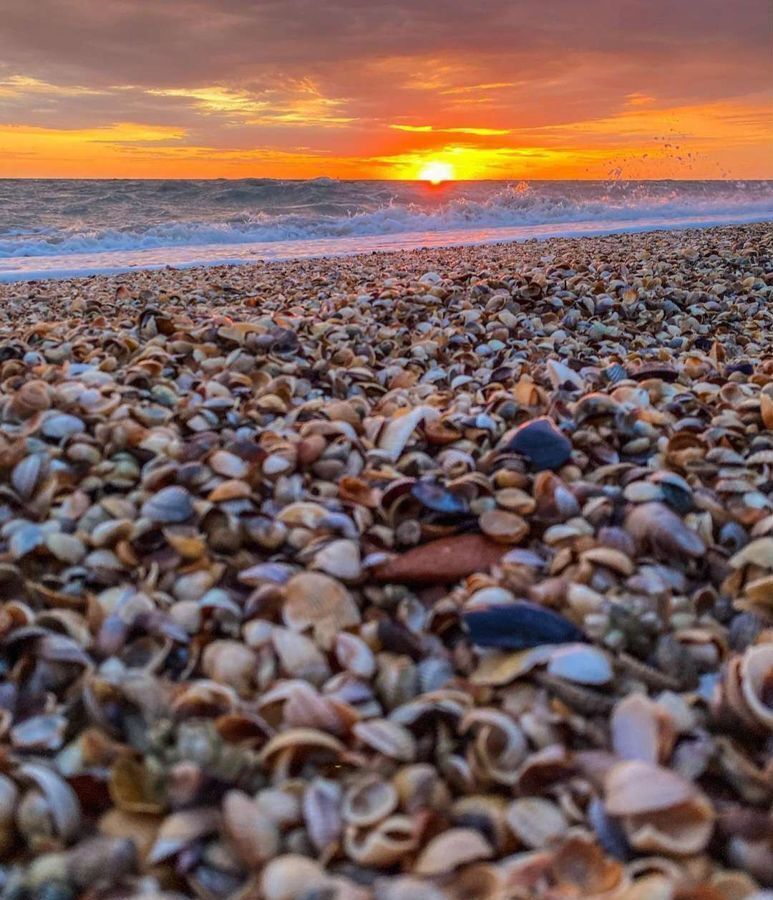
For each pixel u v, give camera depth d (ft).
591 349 2.43
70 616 0.95
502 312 2.66
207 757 0.76
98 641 0.92
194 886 0.68
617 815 0.69
